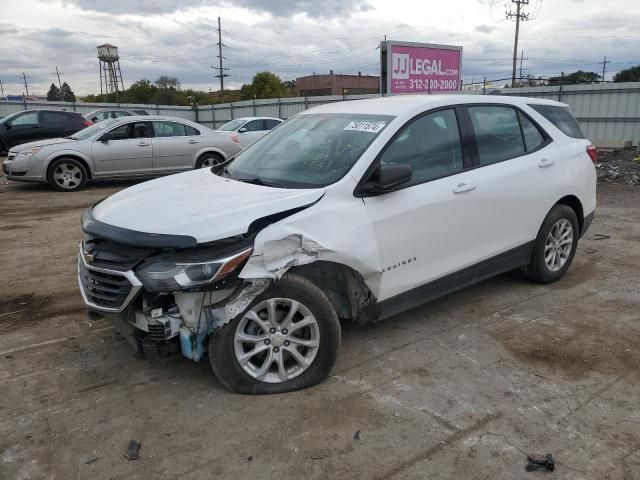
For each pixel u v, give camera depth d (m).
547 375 3.63
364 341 4.11
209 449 2.89
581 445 2.91
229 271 3.02
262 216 3.19
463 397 3.36
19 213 9.04
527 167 4.71
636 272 5.71
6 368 3.76
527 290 5.16
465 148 4.33
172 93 65.25
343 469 2.74
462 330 4.30
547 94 24.11
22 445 2.94
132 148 11.88
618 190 11.18
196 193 3.67
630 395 3.39
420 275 3.95
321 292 3.36
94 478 2.69
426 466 2.76
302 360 3.40
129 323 3.21
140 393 3.43
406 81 17.48
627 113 22.11
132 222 3.25
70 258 6.35
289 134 4.51
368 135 3.89
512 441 2.94
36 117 17.69
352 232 3.46
